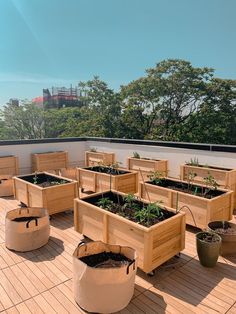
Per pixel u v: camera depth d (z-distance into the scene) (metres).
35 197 4.31
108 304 2.18
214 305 2.33
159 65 18.91
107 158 6.93
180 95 19.03
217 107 18.36
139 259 2.72
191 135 18.39
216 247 2.83
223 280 2.69
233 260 3.07
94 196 3.70
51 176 5.05
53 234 3.71
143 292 2.49
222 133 17.78
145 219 2.97
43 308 2.27
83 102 21.81
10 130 22.70
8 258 3.06
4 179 5.97
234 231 3.30
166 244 2.82
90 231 3.36
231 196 3.96
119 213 3.21
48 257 3.09
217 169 4.96
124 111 20.08
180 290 2.53
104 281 2.12
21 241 3.17
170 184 4.66
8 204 5.02
